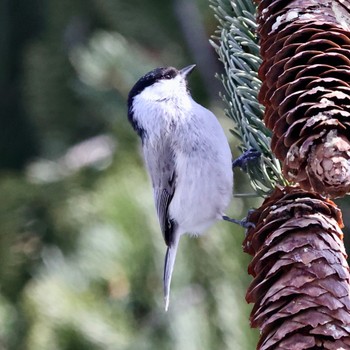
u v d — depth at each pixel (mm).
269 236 5992
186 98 9305
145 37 11883
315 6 6141
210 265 9391
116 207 9812
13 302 11156
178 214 9055
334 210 6020
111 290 9531
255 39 7008
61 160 12633
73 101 13094
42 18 14719
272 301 5723
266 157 6848
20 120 15086
